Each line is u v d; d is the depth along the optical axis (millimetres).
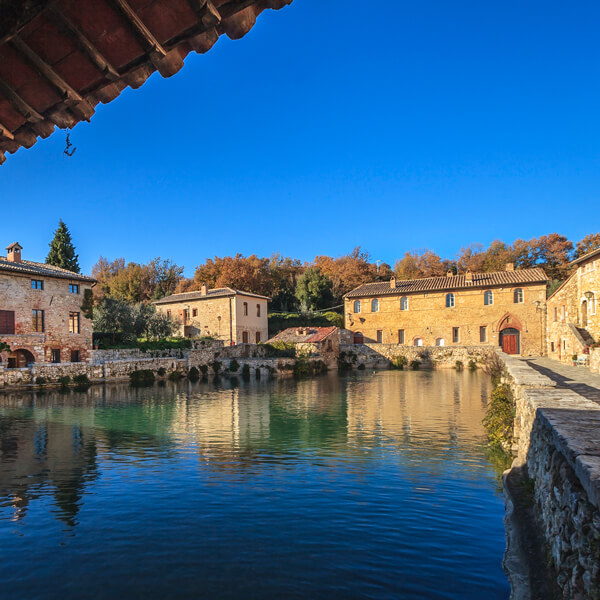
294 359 44375
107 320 44062
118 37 3506
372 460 12047
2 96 3758
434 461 11828
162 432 16312
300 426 17141
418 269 86000
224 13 3650
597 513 3793
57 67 3629
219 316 56188
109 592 5957
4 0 3012
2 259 37594
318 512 8492
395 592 5820
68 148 4164
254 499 9258
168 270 87500
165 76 3998
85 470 11516
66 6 3227
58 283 36781
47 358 35469
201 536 7566
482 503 8766
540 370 26562
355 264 81750
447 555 6742
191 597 5812
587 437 4938
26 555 6992
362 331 59719
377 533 7555
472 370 46531
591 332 34000
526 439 9602
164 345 44250
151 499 9312
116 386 33562
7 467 11844
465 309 53938
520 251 78312
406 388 30234
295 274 87812
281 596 5785
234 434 15820
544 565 5641
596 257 33375
